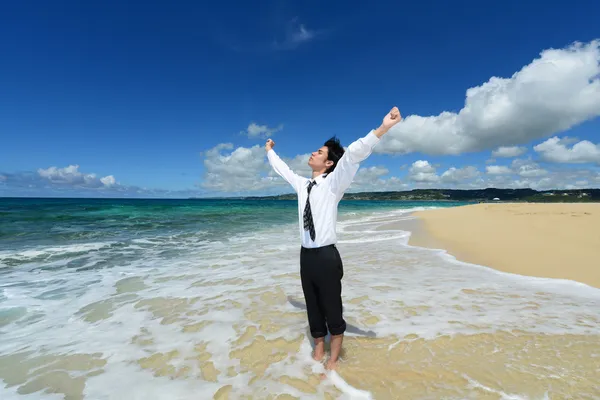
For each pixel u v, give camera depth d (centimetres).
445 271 539
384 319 326
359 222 1573
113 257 664
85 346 275
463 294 409
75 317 342
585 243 722
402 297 398
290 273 534
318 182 238
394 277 500
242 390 211
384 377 222
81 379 226
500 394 199
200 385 217
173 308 369
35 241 837
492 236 897
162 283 473
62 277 507
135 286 459
